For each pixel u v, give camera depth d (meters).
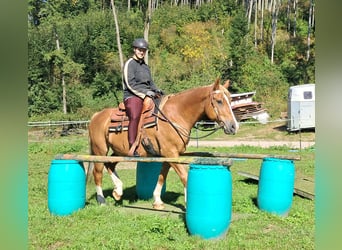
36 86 28.16
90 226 5.40
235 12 46.00
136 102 6.13
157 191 6.44
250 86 33.47
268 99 32.03
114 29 38.59
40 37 28.95
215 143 19.73
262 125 25.55
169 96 6.20
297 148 17.16
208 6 46.56
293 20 46.41
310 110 22.27
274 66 36.94
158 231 5.07
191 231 4.82
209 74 33.03
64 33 36.16
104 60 35.03
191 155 6.44
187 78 33.34
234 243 4.58
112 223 5.49
